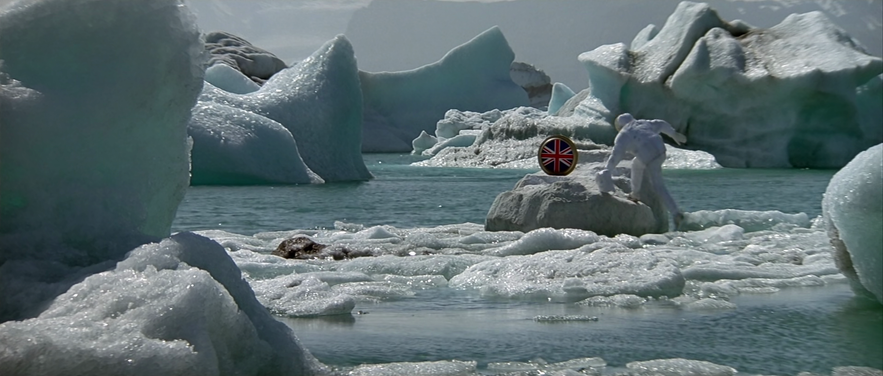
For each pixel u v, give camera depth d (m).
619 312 9.81
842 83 53.44
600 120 57.66
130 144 7.18
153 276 5.73
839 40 56.38
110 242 6.77
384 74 102.62
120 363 5.09
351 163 40.97
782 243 16.39
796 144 56.78
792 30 57.69
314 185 35.12
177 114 7.54
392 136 99.00
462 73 104.88
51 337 5.09
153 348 5.18
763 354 7.83
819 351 7.95
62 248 6.62
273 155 36.09
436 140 85.19
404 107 102.81
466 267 12.95
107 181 7.05
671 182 38.59
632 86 58.78
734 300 10.66
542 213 17.50
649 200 19.08
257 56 99.75
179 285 5.62
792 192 32.62
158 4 7.31
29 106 6.76
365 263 12.98
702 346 8.11
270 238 17.31
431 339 8.34
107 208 6.96
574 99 68.69
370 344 8.10
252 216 22.84
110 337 5.20
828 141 55.75
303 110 39.62
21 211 6.68
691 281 11.91
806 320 9.35
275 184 35.25
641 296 10.88
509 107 104.69
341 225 19.73
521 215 17.75
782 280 11.90
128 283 5.68
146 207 7.31
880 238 9.54
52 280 6.20
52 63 7.02
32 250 6.52
